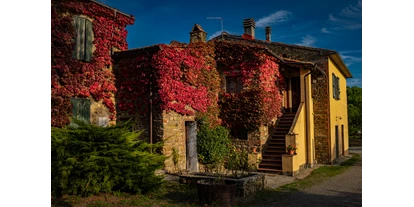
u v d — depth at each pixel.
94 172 7.20
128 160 7.68
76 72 10.66
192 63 12.74
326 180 11.22
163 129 11.21
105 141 7.71
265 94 13.62
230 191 7.27
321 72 15.54
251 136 13.60
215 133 13.20
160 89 11.23
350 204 7.78
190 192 8.40
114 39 12.19
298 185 10.20
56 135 7.29
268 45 17.64
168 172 10.72
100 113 11.52
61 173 6.90
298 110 14.19
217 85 14.39
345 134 21.62
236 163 9.76
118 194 7.55
